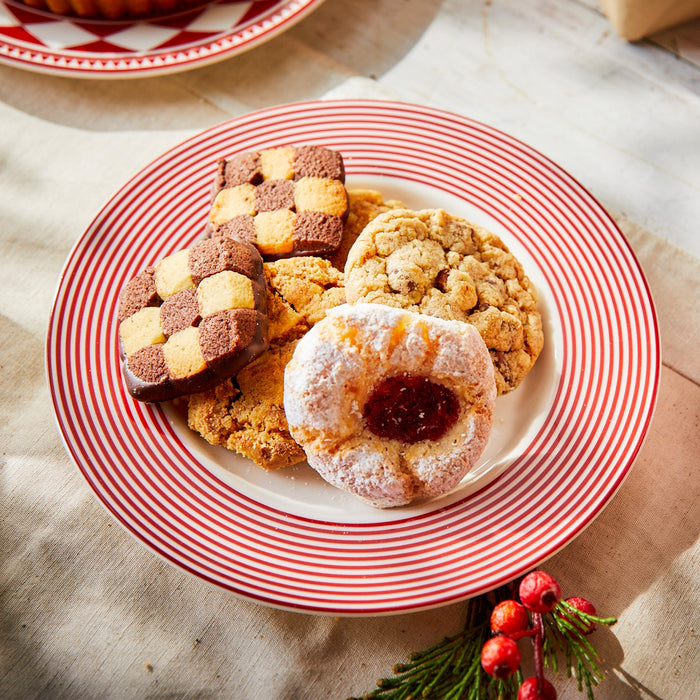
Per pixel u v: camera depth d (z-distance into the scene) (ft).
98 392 1.30
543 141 1.51
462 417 1.23
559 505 1.22
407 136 1.43
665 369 1.35
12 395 1.35
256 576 1.19
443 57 1.59
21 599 1.23
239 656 1.21
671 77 1.56
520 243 1.38
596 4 1.62
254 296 1.27
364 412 1.23
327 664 1.20
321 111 1.45
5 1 1.57
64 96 1.55
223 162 1.38
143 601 1.23
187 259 1.29
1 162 1.50
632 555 1.24
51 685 1.19
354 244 1.30
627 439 1.25
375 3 1.64
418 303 1.27
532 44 1.60
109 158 1.51
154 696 1.19
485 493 1.24
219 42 1.53
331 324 1.21
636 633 1.20
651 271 1.40
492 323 1.28
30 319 1.40
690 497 1.27
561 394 1.29
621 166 1.49
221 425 1.27
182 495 1.24
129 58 1.53
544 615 1.19
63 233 1.45
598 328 1.32
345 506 1.25
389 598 1.18
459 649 1.18
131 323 1.29
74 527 1.27
